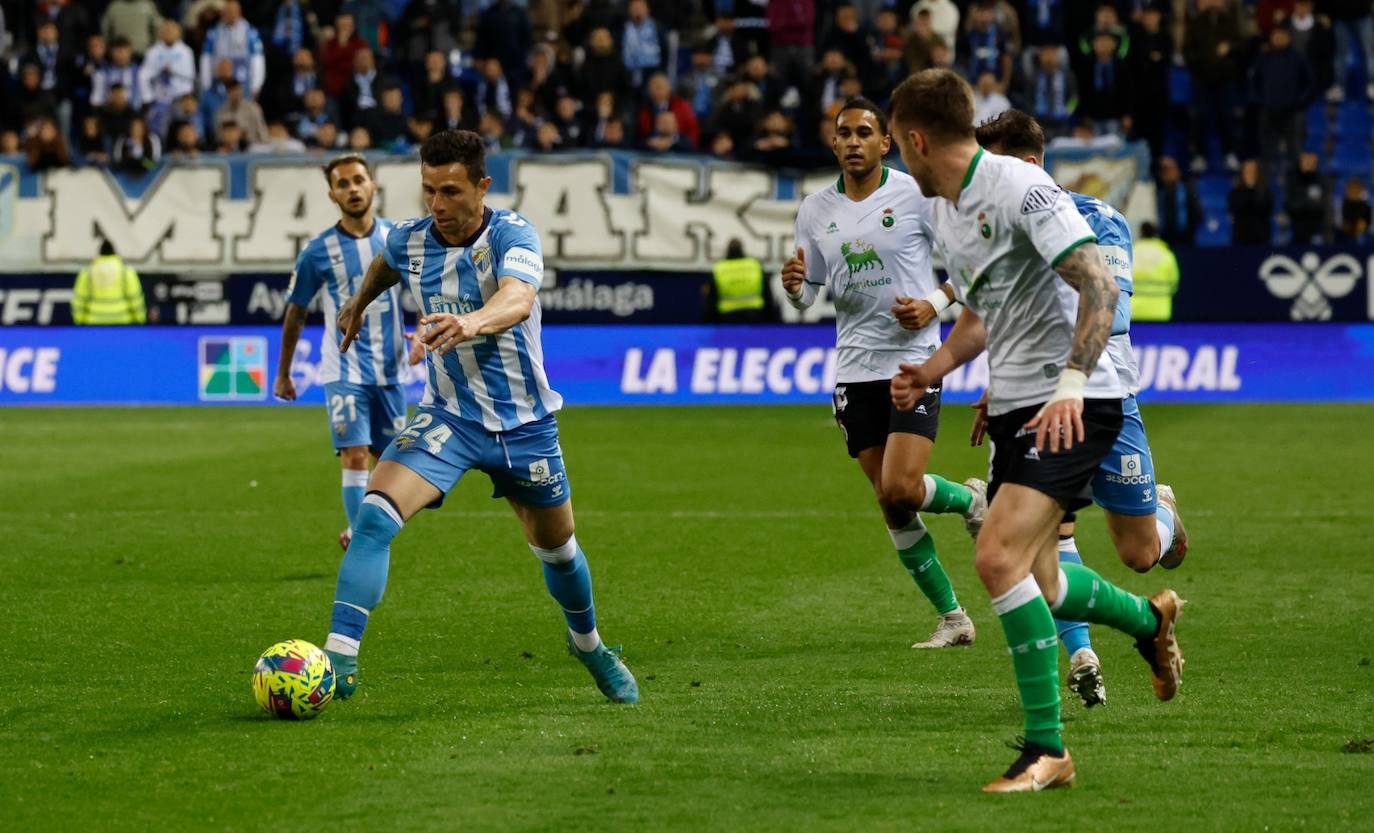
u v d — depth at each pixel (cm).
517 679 1917
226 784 1459
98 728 1670
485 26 6397
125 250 5991
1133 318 5653
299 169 5919
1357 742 1573
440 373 1753
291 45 6500
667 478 3934
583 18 6519
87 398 5938
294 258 5938
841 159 2214
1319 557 2794
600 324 5891
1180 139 6359
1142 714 1712
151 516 3397
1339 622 2238
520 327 1731
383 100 6125
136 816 1365
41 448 4641
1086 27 6406
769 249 5853
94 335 5944
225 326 5903
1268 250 5631
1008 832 1304
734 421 5234
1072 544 1859
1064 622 1727
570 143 6012
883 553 2884
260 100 6412
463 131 1708
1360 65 6669
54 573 2711
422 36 6488
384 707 1767
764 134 5897
